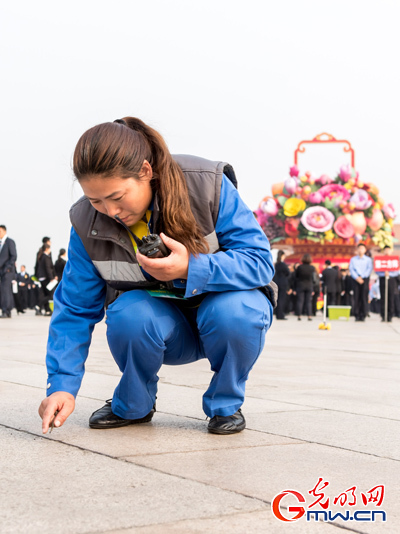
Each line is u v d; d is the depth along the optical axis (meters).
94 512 1.78
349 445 2.67
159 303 2.78
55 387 2.70
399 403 3.80
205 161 2.72
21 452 2.44
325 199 38.88
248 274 2.66
